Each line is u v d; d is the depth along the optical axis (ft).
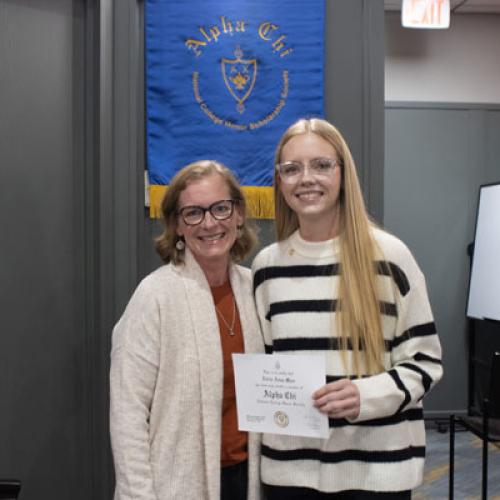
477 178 13.11
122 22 6.82
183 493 4.00
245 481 4.33
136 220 6.94
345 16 7.24
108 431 6.70
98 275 6.68
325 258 4.13
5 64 6.52
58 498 6.74
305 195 4.06
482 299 11.19
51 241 6.70
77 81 6.76
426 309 4.06
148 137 7.06
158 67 7.07
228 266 4.60
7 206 6.53
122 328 4.19
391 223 13.05
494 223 11.05
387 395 3.80
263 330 4.43
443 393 13.17
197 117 7.11
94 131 6.73
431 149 13.04
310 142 4.06
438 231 13.11
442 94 13.12
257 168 7.17
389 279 4.01
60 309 6.73
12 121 6.55
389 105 12.95
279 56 7.17
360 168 7.25
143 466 3.93
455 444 11.54
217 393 4.13
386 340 4.04
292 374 3.87
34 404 6.65
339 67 7.24
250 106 7.16
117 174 6.79
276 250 4.42
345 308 3.96
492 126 13.14
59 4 6.67
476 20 13.08
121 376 4.06
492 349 12.97
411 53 13.05
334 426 3.93
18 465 6.61
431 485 9.46
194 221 4.21
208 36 7.11
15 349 6.57
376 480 3.85
